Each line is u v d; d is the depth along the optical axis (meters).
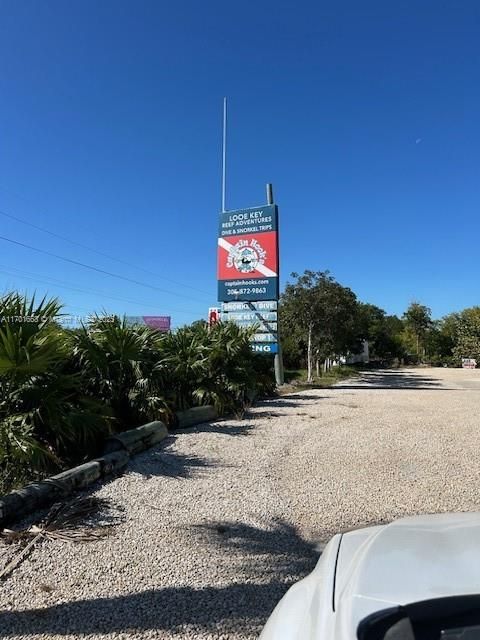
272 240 21.09
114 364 9.63
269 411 13.16
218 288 21.77
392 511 5.61
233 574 4.14
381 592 1.86
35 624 3.41
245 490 6.31
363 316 43.12
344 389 21.36
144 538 4.84
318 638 1.83
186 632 3.34
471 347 59.19
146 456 7.85
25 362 6.51
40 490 5.54
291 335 29.03
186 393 11.74
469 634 1.65
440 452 8.25
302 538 4.91
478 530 2.37
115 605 3.64
